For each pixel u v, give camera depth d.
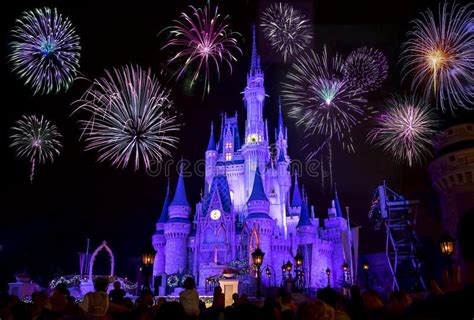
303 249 103.50
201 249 97.00
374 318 9.94
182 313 5.83
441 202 48.12
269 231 98.06
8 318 10.45
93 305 10.25
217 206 99.81
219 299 14.93
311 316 6.24
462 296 3.73
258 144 123.06
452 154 44.75
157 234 109.12
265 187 120.75
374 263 76.12
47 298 13.69
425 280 50.16
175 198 105.88
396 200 55.12
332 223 117.19
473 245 3.88
